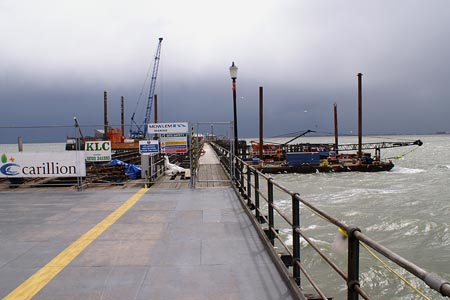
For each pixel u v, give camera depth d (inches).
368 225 810.2
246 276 191.2
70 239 261.9
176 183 545.6
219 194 450.0
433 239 697.6
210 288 176.2
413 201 1090.1
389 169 1937.7
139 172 600.7
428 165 2474.2
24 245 248.2
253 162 1904.5
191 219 320.2
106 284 182.1
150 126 508.4
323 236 660.1
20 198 430.9
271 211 240.8
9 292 173.6
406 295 470.6
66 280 187.5
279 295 167.9
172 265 207.9
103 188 503.2
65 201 410.9
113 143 1203.2
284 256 205.9
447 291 67.7
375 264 556.1
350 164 1925.4
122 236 268.1
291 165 1871.3
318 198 1157.1
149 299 165.0
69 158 489.7
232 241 253.9
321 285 472.4
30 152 489.7
